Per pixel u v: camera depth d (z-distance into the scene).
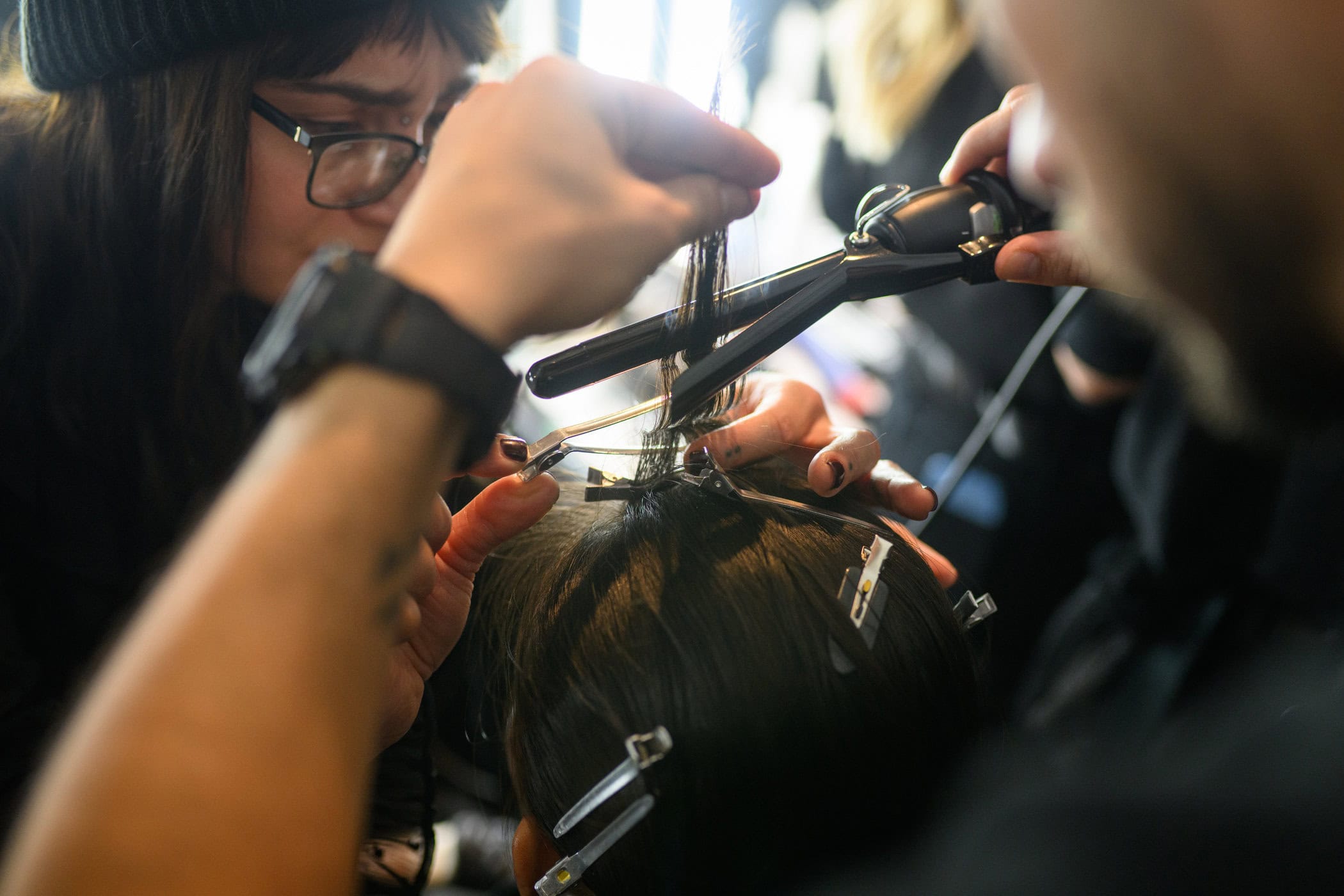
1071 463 1.13
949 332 1.21
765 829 0.42
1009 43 0.25
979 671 0.57
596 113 0.34
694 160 0.38
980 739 0.48
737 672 0.42
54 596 0.71
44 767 0.28
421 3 0.67
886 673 0.44
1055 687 1.03
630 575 0.47
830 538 0.47
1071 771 0.30
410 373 0.29
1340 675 0.32
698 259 0.47
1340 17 0.20
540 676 0.47
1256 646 0.85
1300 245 0.23
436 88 0.71
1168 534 0.90
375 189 0.71
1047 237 0.48
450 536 0.57
